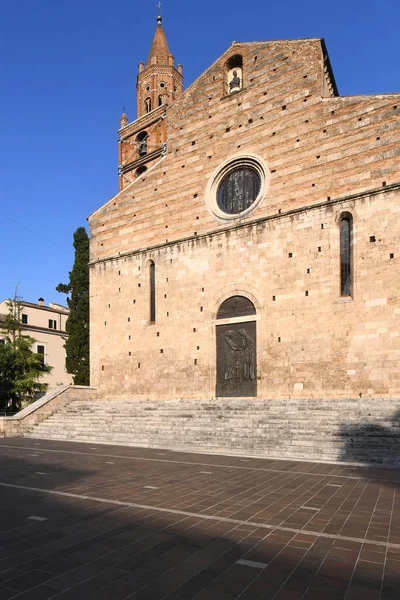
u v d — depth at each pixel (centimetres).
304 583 700
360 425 2188
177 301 3575
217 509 1135
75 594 658
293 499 1245
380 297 2692
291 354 2964
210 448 2302
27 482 1484
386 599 649
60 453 2231
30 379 4447
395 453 1902
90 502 1209
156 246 3753
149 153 5225
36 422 3275
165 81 5684
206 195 3572
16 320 4834
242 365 3184
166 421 2812
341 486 1426
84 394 3750
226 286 3338
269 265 3152
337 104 3033
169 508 1145
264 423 2473
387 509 1140
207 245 3481
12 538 911
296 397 2898
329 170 3002
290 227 3100
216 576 725
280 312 3053
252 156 3381
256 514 1090
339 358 2783
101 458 2052
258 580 710
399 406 2378
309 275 2975
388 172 2770
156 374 3591
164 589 677
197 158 3684
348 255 2886
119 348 3838
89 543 880
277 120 3303
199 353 3400
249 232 3281
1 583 695
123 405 3359
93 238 4184
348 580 712
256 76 3469
